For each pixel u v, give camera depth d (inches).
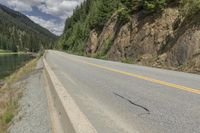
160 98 272.4
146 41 1026.1
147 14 1126.4
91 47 2315.5
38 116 266.7
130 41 1186.0
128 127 181.6
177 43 777.6
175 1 968.9
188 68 666.8
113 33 1542.8
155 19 1029.8
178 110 221.6
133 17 1254.9
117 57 1283.2
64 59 1295.5
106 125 187.5
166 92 306.5
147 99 269.0
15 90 540.7
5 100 423.5
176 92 305.6
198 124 182.4
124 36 1268.5
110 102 264.1
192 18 778.2
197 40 697.0
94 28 2432.3
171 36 863.7
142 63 954.1
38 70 871.7
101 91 329.4
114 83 395.5
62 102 230.4
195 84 374.0
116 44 1332.4
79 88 359.3
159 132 168.9
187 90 318.7
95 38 2331.4
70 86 378.9
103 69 649.0
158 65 834.2
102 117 209.0
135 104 249.4
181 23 836.6
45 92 416.2
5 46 7337.6
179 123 185.8
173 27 884.0
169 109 225.8
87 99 282.5
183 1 898.7
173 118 198.5
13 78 892.0
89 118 206.4
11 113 292.5
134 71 590.6
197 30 714.2
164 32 924.6
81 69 664.4
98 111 228.8
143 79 436.8
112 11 2225.6
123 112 222.7
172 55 785.6
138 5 1235.2
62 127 207.2
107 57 1419.8
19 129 234.1
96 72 575.8
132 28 1213.1
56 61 1106.1
